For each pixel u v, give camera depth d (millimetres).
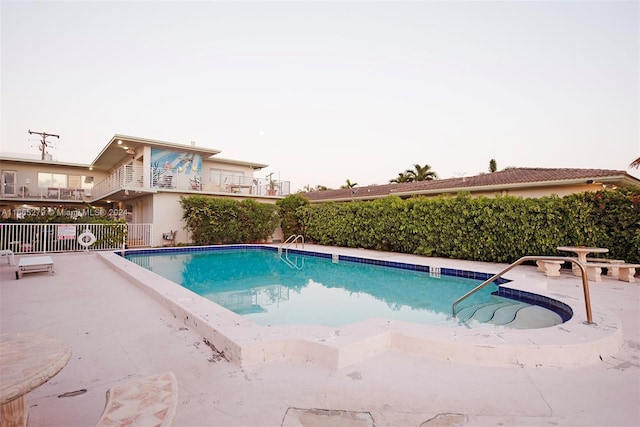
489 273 8297
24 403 1810
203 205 16828
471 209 10797
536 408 2393
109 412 1646
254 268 11602
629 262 8289
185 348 3537
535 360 3109
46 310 5023
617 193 8422
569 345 3148
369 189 23750
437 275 9508
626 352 3449
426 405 2424
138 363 3154
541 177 13398
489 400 2498
